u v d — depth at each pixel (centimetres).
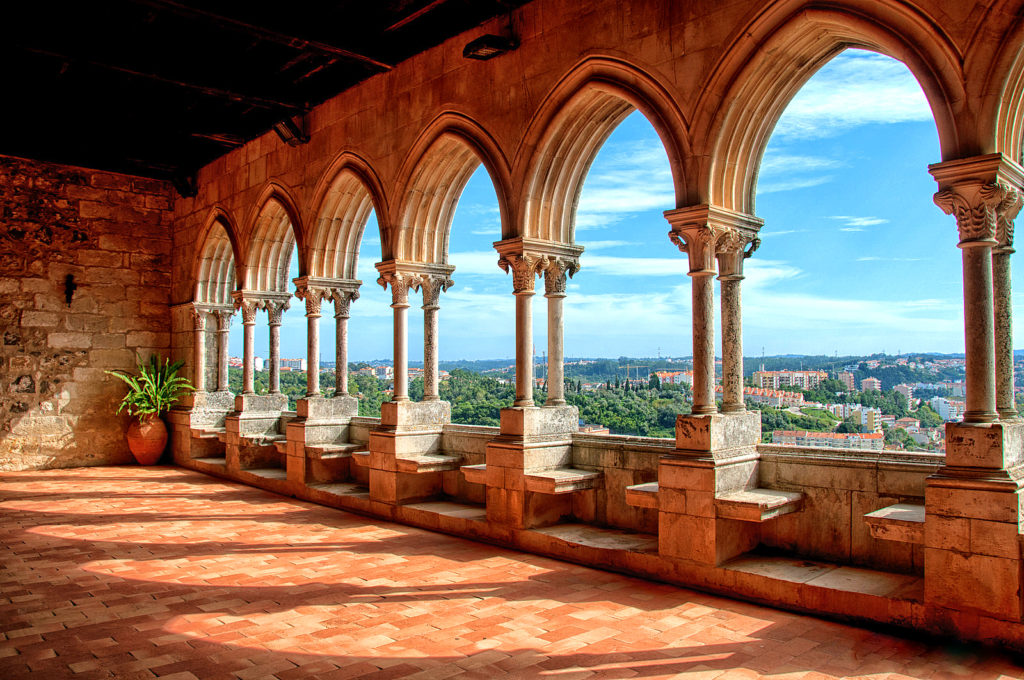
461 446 906
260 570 652
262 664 433
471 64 827
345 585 602
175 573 643
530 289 764
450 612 529
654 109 645
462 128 838
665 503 605
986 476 449
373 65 913
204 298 1418
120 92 1127
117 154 1349
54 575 637
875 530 490
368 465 933
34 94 1135
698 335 614
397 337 923
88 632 490
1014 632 431
